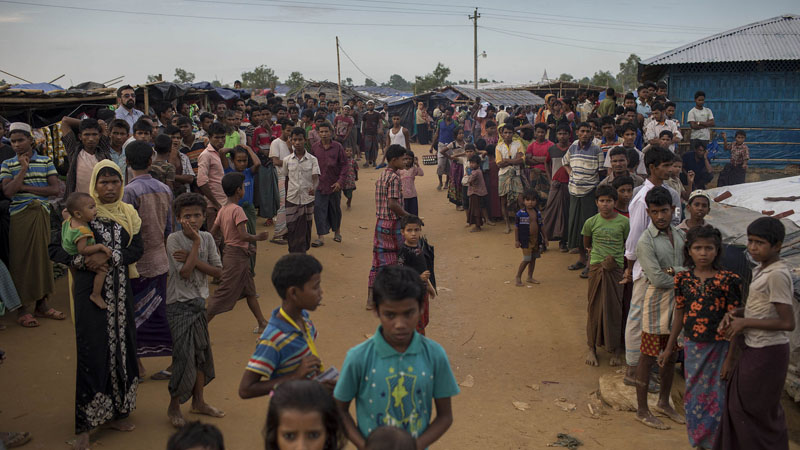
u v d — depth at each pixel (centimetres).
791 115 1559
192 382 464
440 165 1664
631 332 550
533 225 856
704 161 1159
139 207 514
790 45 1554
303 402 225
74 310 426
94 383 429
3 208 616
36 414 475
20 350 576
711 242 427
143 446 438
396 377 277
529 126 1284
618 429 505
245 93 1948
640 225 561
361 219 1317
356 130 2066
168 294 464
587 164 905
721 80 1587
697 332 436
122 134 669
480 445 475
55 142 770
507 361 646
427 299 591
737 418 409
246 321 707
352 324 721
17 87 1059
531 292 849
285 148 1027
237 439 458
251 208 882
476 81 4038
